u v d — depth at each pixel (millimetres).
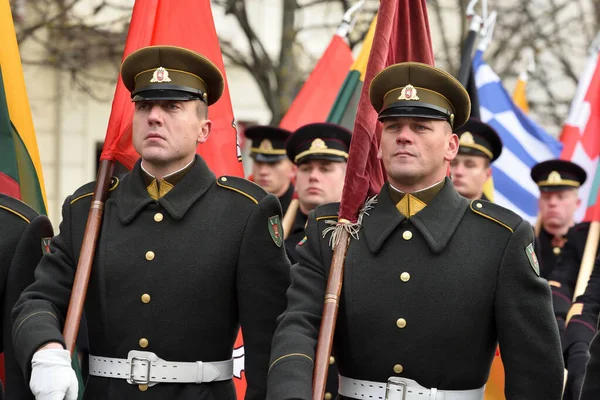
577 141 11828
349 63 11375
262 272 6453
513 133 12719
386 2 6664
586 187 11734
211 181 6609
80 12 18953
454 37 22047
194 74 6473
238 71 23969
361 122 6438
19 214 6941
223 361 6473
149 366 6316
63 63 18156
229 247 6438
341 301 6121
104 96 21469
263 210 6500
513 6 20703
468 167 9445
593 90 11836
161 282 6363
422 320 5988
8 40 7836
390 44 6832
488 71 12672
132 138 6867
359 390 6082
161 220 6469
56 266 6504
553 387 5949
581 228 10219
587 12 21859
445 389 6000
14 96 7809
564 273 10031
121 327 6363
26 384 6711
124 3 19109
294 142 9430
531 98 23016
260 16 23234
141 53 6430
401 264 6070
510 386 5984
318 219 6340
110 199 6633
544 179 10891
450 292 5992
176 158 6445
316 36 21516
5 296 6848
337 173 9273
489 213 6148
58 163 22625
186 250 6410
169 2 7688
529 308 5973
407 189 6180
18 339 6082
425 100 6055
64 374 5852
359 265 6129
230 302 6469
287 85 16094
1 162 7711
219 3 16594
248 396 6441
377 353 6023
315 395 5805
